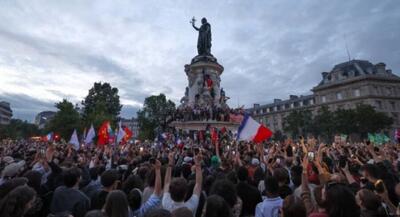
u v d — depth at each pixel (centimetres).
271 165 938
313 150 1193
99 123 7538
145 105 11112
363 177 694
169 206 494
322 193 445
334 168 1004
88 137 1966
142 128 10869
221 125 3922
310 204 525
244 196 589
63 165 946
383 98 9581
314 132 8625
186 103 4944
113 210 424
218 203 414
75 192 575
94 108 9406
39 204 482
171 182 500
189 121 4003
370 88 9500
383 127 7212
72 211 547
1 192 514
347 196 375
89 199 617
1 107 17725
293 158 1056
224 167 1002
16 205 395
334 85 10456
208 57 5103
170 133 3666
